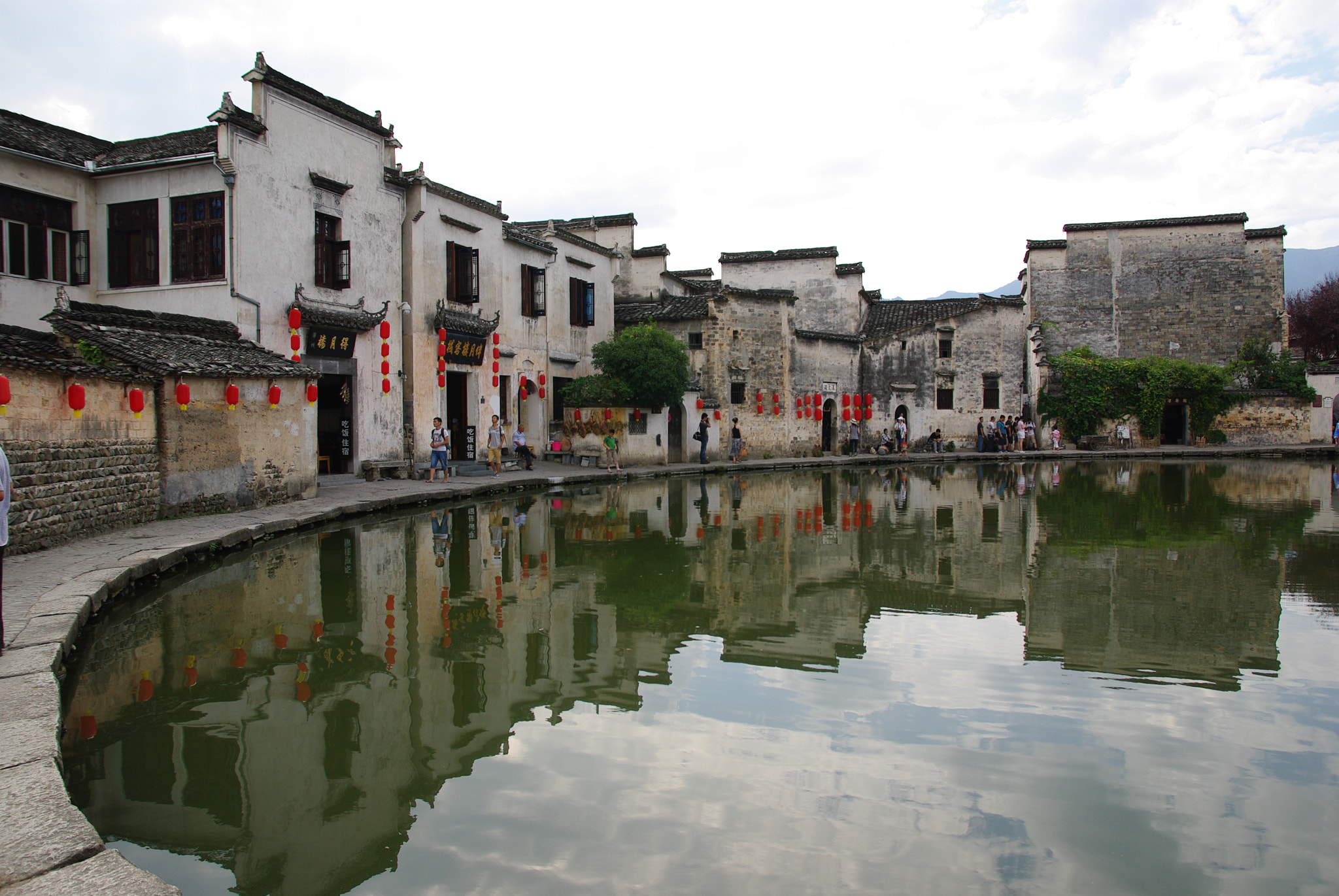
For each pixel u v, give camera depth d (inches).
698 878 145.6
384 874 146.4
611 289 1152.8
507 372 909.8
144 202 607.5
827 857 151.9
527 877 145.9
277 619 305.6
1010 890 141.6
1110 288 1539.1
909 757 195.9
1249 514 609.3
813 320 1412.4
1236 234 1508.4
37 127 615.2
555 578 383.9
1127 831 162.1
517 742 205.0
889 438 1369.3
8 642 227.0
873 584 379.9
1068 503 695.1
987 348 1472.7
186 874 147.9
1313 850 155.2
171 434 466.6
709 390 1183.6
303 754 196.9
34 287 582.9
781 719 219.5
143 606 315.3
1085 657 272.7
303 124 641.6
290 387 565.6
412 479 735.7
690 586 374.3
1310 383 1466.5
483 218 859.4
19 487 347.9
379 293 722.8
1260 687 243.6
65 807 138.6
